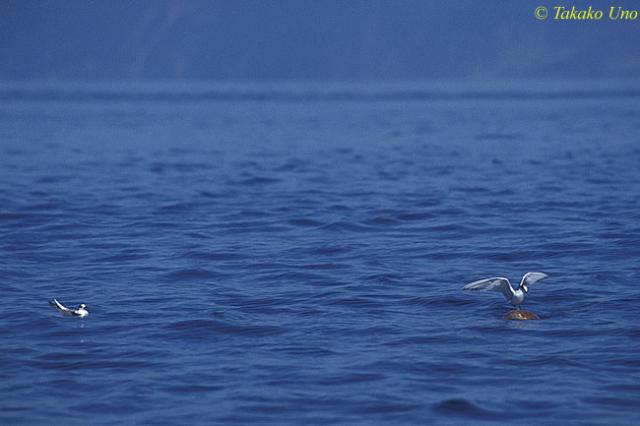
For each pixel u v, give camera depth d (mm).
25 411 51562
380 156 192750
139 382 55562
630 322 65750
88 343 62531
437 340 62469
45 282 79562
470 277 79688
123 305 71688
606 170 159000
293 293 74938
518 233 99062
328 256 89000
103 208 120562
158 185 145750
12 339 63312
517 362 58219
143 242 96750
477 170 163250
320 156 194500
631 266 82500
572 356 58938
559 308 69500
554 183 142500
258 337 63688
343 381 55594
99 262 87375
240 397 53344
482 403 52188
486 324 65750
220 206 122312
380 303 71750
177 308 70625
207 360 59250
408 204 122000
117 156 198125
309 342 62469
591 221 105688
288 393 53844
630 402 52125
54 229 104750
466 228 102938
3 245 95375
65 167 174625
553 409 51344
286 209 118938
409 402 52438
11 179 154125
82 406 52281
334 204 123125
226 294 74938
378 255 89000
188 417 50812
